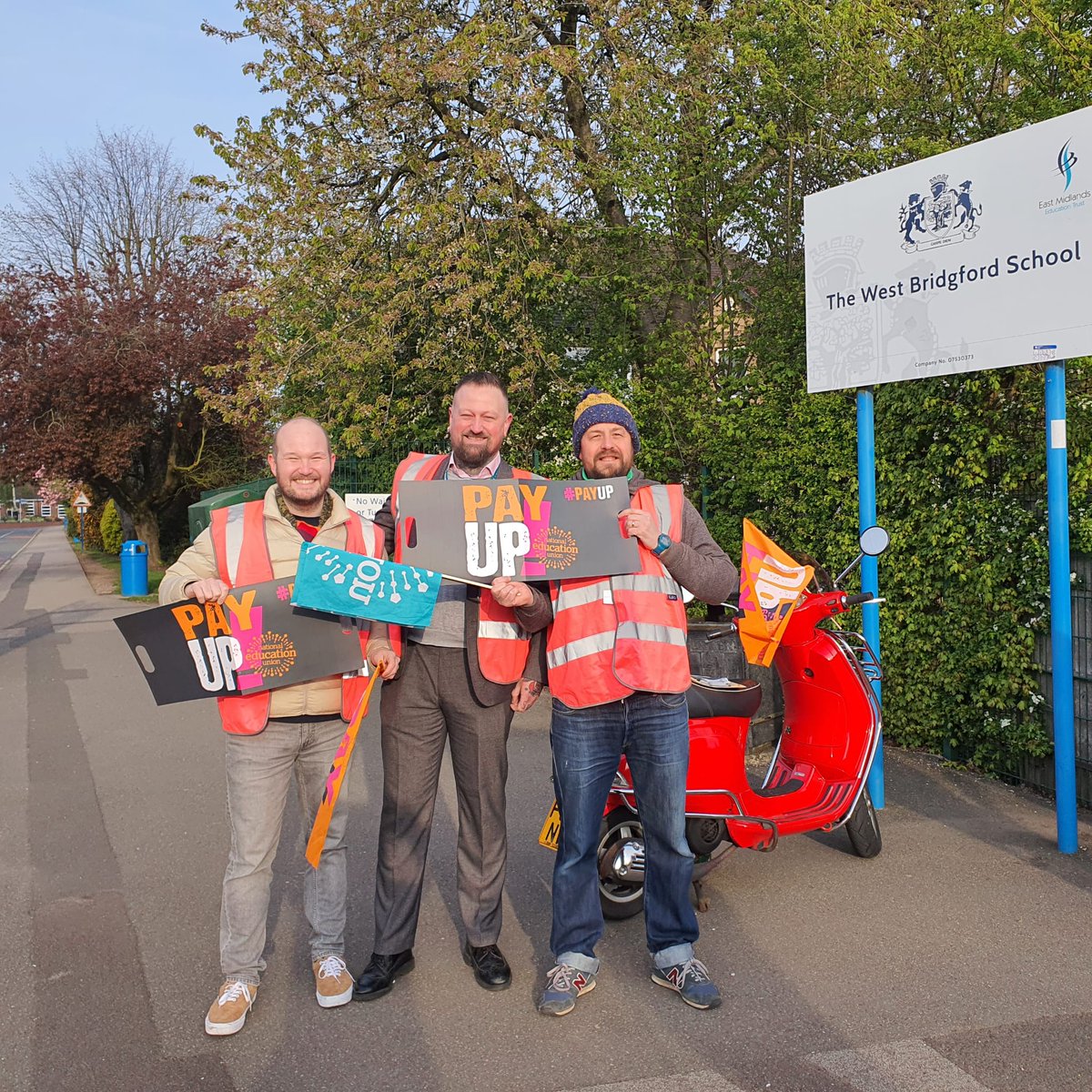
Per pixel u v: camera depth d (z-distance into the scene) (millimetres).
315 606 3154
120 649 12055
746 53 8352
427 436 10930
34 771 6574
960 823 5078
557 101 10398
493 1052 3088
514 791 5852
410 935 3518
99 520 39469
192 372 22375
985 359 4766
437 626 3402
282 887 4480
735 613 4449
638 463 8789
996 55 7266
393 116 10250
